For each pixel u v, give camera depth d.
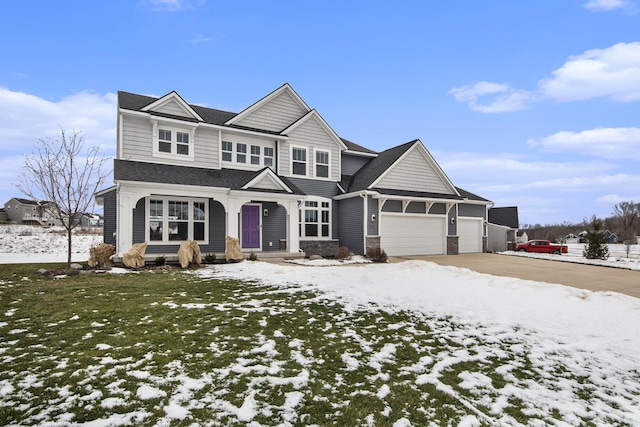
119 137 14.24
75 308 6.09
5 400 2.94
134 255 11.36
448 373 3.79
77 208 11.17
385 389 3.35
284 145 17.11
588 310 6.30
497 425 2.80
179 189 12.78
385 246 17.33
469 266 13.80
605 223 62.97
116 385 3.25
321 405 3.02
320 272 10.63
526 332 5.18
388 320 5.71
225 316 5.71
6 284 8.41
